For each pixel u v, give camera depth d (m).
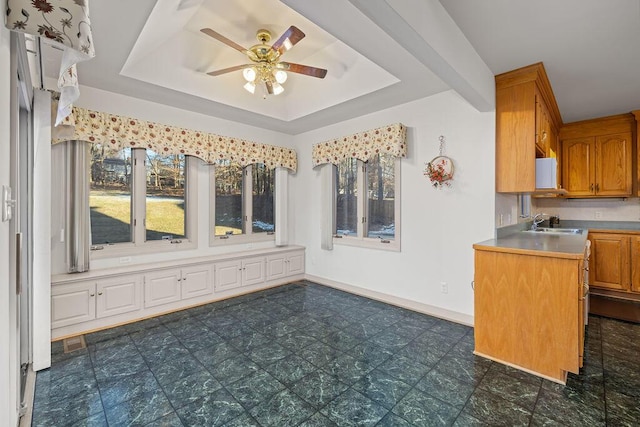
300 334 2.98
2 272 0.96
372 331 3.05
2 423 0.97
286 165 4.92
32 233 2.30
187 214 4.02
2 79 0.93
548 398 2.00
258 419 1.82
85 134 3.04
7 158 1.05
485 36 2.37
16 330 1.59
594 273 4.39
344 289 4.47
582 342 2.27
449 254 3.36
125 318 3.23
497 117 3.04
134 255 3.54
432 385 2.15
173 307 3.60
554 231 4.00
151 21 2.24
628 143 4.21
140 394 2.05
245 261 4.29
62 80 1.24
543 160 2.82
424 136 3.54
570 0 1.95
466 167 3.22
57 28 1.04
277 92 3.11
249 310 3.65
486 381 2.19
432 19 1.92
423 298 3.58
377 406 1.93
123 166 3.50
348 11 2.04
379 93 3.39
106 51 2.49
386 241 3.96
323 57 3.46
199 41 3.13
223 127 4.23
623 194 4.24
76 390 2.09
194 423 1.79
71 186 3.01
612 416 1.83
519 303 2.37
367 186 4.25
